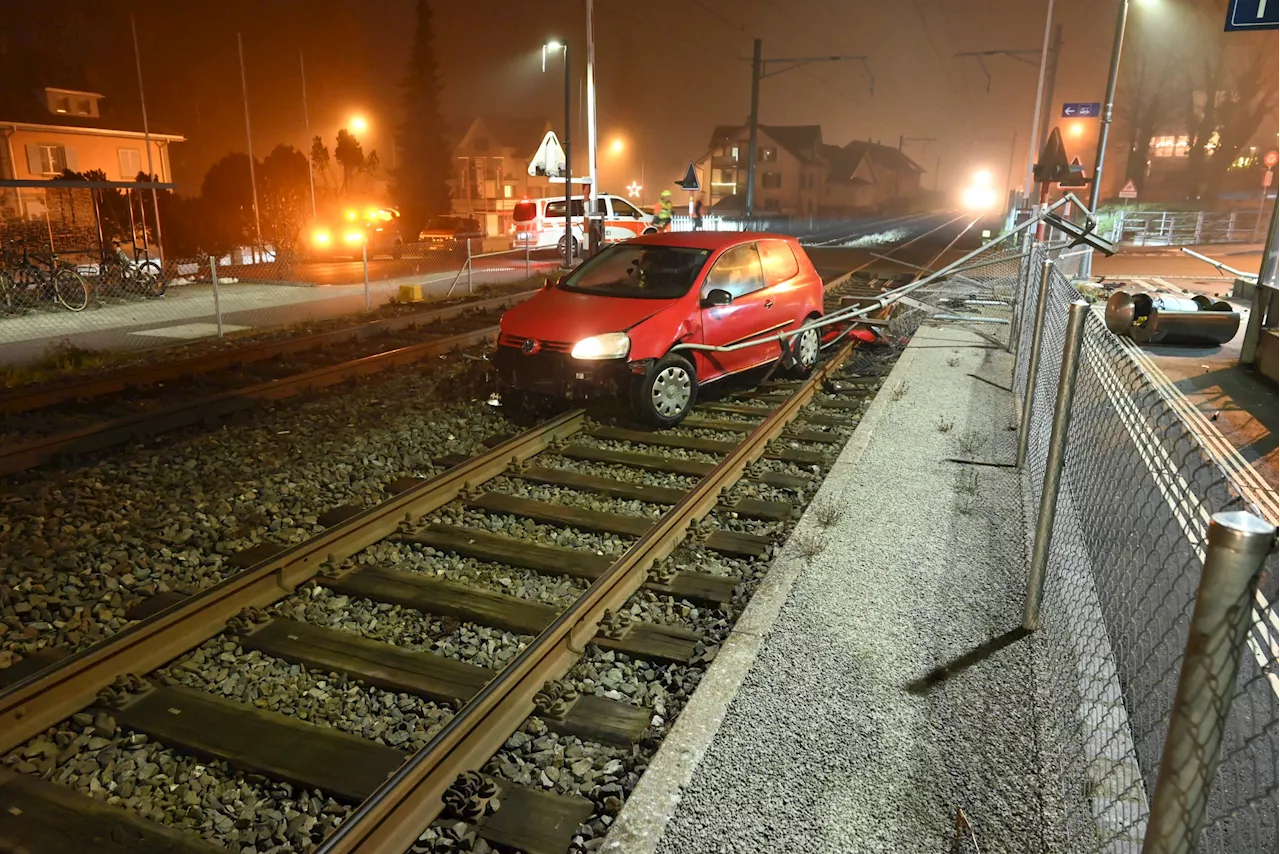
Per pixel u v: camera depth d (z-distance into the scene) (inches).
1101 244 288.4
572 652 168.4
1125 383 171.5
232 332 562.3
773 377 419.8
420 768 127.3
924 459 280.1
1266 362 398.3
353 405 355.6
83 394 365.7
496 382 374.9
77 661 153.3
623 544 222.7
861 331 491.2
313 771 135.6
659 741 143.0
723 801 124.7
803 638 168.4
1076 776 128.9
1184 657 74.6
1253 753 132.6
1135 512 211.3
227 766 138.9
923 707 147.1
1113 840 112.7
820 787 127.8
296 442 304.3
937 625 173.8
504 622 181.6
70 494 250.5
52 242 828.6
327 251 1240.2
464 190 3002.0
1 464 266.1
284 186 1318.9
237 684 161.5
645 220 1255.5
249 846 122.5
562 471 275.4
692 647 172.1
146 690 157.2
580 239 1190.9
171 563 209.2
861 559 204.1
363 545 217.0
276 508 242.1
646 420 326.3
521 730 147.9
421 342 507.5
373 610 189.5
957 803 124.9
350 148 1624.0
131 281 743.7
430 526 231.5
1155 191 2507.4
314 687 160.6
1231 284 810.2
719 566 208.2
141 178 1050.1
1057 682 152.0
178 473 271.1
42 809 128.1
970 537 217.5
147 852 120.3
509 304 698.8
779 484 263.6
